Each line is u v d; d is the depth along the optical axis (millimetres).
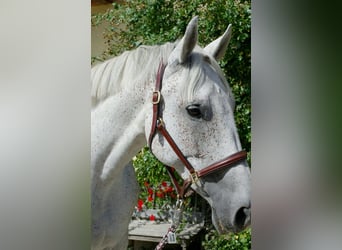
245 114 2928
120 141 1696
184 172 1560
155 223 3203
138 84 1648
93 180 1728
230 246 2867
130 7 3350
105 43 3529
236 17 2869
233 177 1479
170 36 3033
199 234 3174
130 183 1959
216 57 1704
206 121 1490
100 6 4039
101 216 1795
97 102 1736
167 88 1555
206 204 3152
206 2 2980
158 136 1567
